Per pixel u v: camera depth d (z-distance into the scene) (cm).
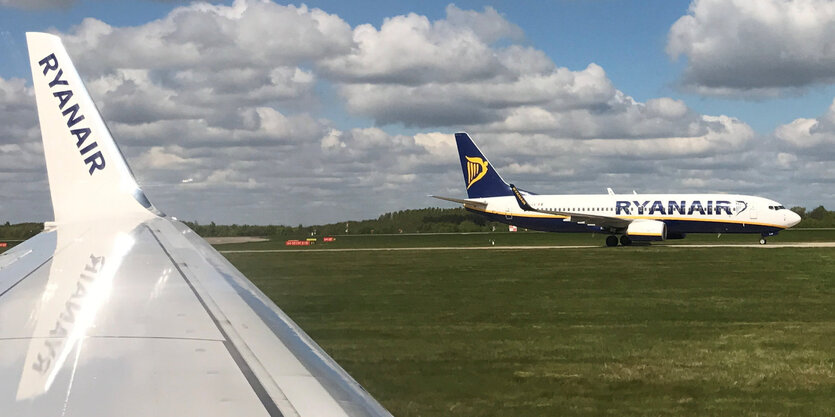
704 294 2478
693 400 1133
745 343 1591
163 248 552
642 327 1811
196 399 225
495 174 6356
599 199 5825
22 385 226
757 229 5388
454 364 1388
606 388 1204
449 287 2756
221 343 300
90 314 338
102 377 240
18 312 337
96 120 716
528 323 1883
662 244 5944
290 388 242
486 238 8100
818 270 3341
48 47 706
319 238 9088
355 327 1828
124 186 714
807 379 1262
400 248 5900
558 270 3450
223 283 437
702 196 5550
